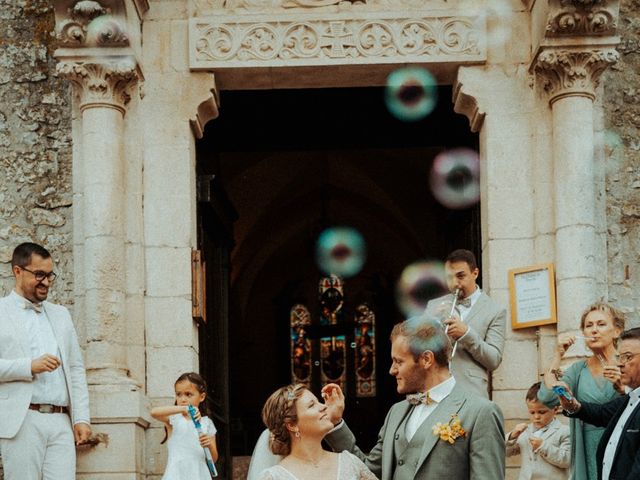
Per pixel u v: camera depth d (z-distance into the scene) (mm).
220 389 10586
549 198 8172
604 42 7969
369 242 20781
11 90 8578
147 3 8344
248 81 8547
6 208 8422
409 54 8336
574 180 7953
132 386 7672
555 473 6891
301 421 4480
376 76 8523
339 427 5109
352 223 20328
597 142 8344
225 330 11031
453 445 4836
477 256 9562
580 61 8000
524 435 7074
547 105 8266
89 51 7996
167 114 8328
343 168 18516
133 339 8031
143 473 7766
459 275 7051
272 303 23047
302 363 22984
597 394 6133
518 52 8375
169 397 7996
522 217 8203
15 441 6699
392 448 5020
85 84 8031
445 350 4996
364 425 22609
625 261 8328
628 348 5348
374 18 8359
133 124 8258
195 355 8250
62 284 8305
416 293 19453
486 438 4824
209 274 10195
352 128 10719
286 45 8352
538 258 8133
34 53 8633
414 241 19422
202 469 7297
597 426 5613
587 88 8047
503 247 8188
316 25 8367
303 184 19219
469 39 8367
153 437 7883
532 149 8273
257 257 21719
